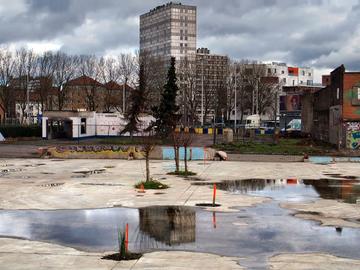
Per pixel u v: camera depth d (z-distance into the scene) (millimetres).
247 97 121188
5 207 19641
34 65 104812
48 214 18266
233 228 15961
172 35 187375
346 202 21281
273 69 160500
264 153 45875
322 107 64062
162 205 20203
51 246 13695
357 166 38875
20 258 12453
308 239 14578
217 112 119938
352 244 14008
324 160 42875
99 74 102438
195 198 22047
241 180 29250
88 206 19938
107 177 30109
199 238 14617
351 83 49750
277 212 18859
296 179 29953
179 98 119438
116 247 13609
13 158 43312
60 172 32812
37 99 107438
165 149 43969
